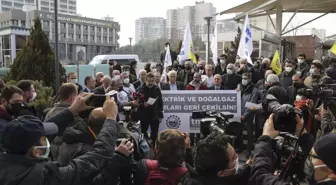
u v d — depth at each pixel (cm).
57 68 745
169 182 241
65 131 266
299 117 226
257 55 1839
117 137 248
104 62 2358
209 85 834
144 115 643
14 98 385
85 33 6875
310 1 1706
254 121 623
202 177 207
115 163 236
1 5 7638
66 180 204
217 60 1267
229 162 205
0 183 189
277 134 228
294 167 222
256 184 200
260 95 632
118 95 651
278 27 1867
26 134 194
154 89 663
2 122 343
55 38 742
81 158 219
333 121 365
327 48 2103
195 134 746
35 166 196
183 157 246
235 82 828
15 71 873
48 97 659
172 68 1112
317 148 180
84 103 291
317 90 410
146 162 254
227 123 271
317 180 181
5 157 195
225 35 2598
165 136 243
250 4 1738
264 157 212
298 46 2544
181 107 748
